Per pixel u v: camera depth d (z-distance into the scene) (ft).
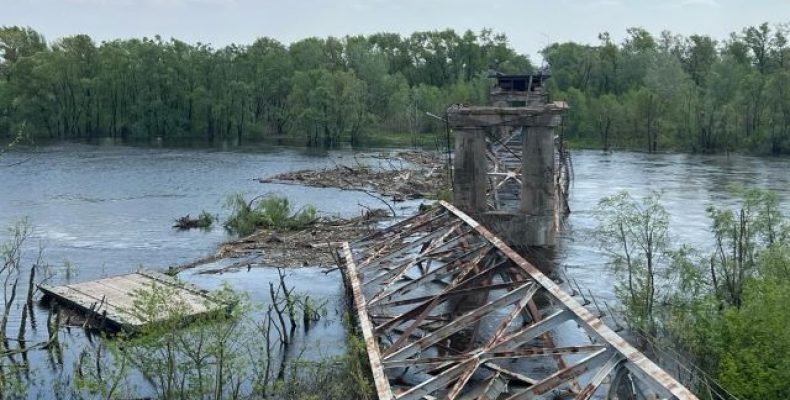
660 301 96.37
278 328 94.02
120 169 288.30
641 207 159.12
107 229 174.19
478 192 132.46
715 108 378.73
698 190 221.25
